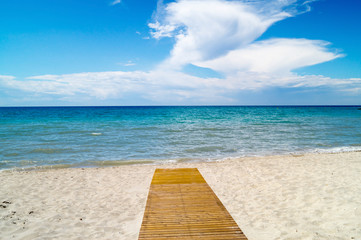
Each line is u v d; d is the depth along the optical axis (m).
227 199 5.82
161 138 17.05
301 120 35.19
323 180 7.07
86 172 8.70
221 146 14.06
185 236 3.74
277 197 5.85
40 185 7.11
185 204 5.02
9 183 7.29
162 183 6.50
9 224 4.54
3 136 17.73
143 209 5.37
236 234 3.81
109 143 14.99
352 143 14.95
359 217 4.50
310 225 4.34
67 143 14.91
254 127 24.42
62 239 4.04
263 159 10.60
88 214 5.09
